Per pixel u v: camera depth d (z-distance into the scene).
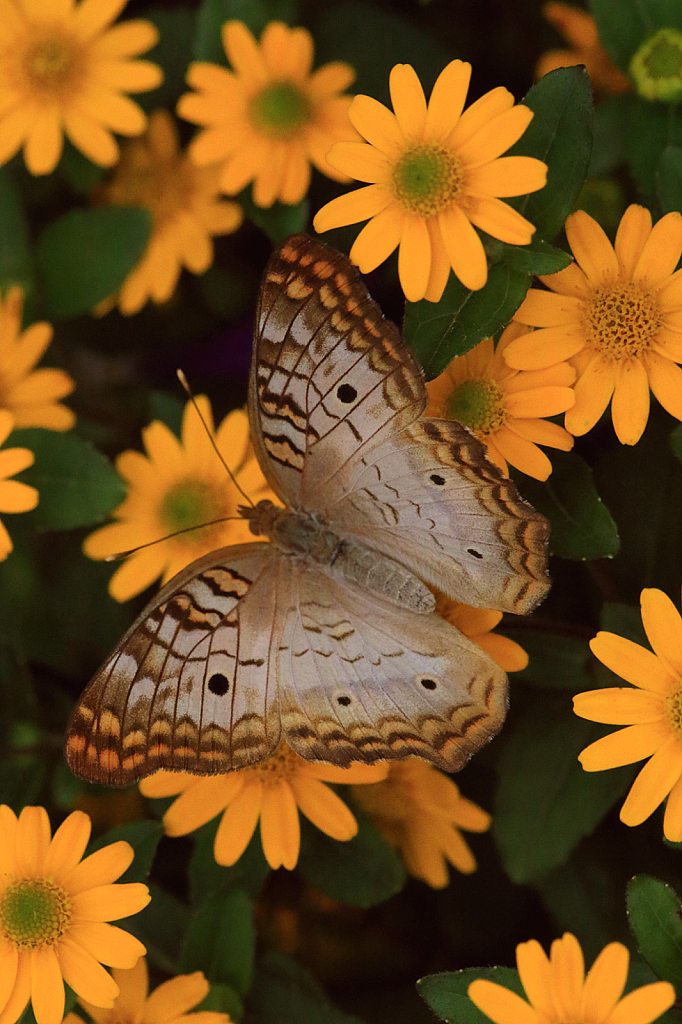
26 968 0.42
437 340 0.42
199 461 0.45
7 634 0.46
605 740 0.42
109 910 0.42
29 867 0.43
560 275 0.43
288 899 0.46
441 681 0.42
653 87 0.44
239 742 0.42
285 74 0.46
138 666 0.42
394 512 0.42
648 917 0.41
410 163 0.42
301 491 0.43
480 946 0.46
